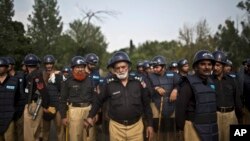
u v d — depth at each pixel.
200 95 4.83
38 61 7.24
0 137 6.49
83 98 7.00
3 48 34.69
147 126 5.35
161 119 7.90
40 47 55.31
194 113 4.88
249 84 7.71
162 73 8.07
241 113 6.55
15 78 6.64
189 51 38.19
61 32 58.09
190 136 4.91
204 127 4.81
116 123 5.26
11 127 6.52
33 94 6.95
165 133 7.90
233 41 43.38
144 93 5.32
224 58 6.32
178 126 4.97
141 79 5.38
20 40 38.88
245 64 8.05
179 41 40.16
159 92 7.83
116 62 5.18
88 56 8.49
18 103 6.94
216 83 6.29
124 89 5.23
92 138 7.25
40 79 6.89
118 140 5.25
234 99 6.41
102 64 44.94
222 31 44.97
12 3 38.97
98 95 5.47
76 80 7.04
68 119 7.00
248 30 40.31
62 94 7.00
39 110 6.92
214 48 38.84
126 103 5.19
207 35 39.25
